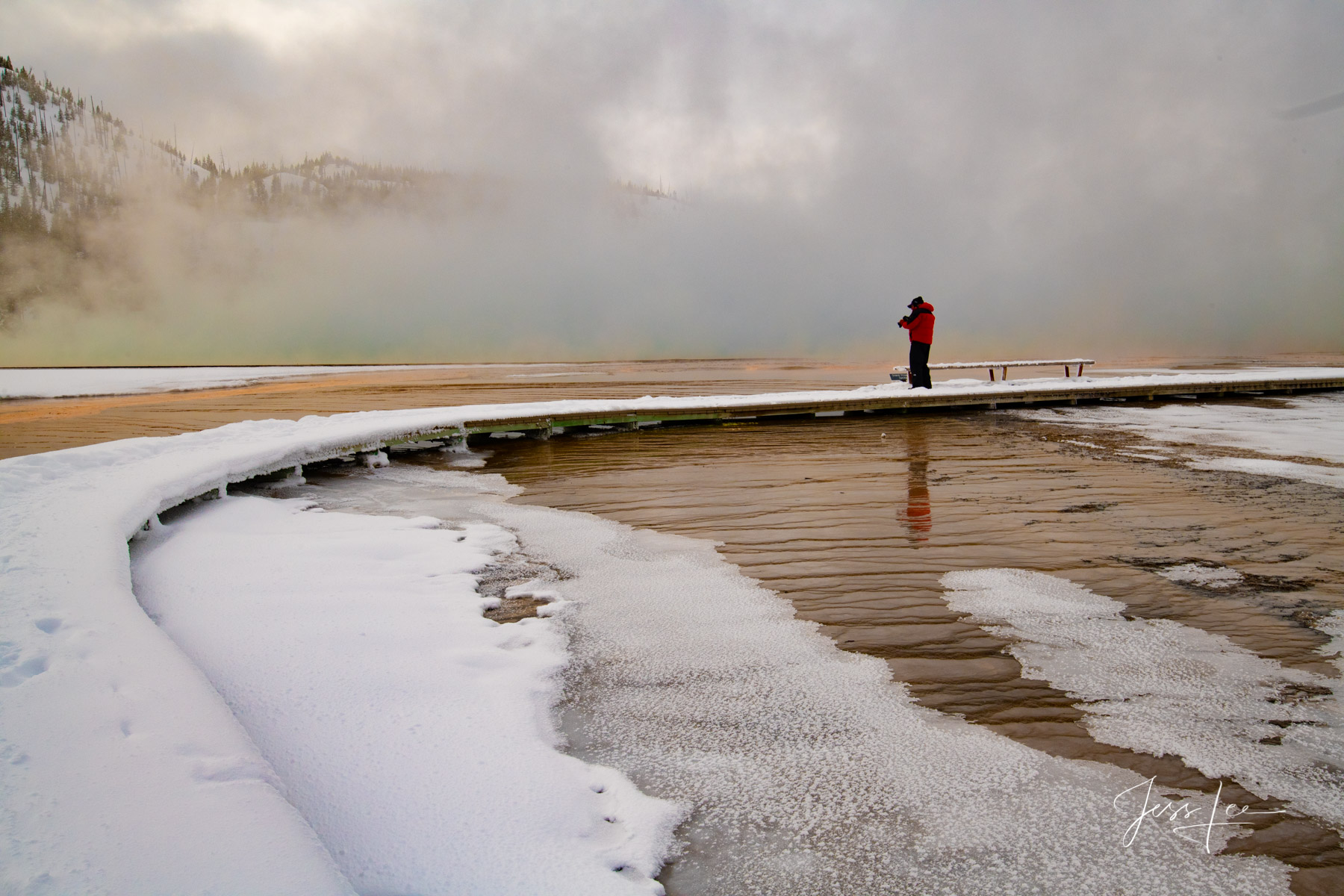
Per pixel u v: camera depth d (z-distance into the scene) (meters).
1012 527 4.99
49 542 3.48
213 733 1.88
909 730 2.39
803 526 5.04
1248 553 4.38
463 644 3.03
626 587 3.80
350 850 1.75
